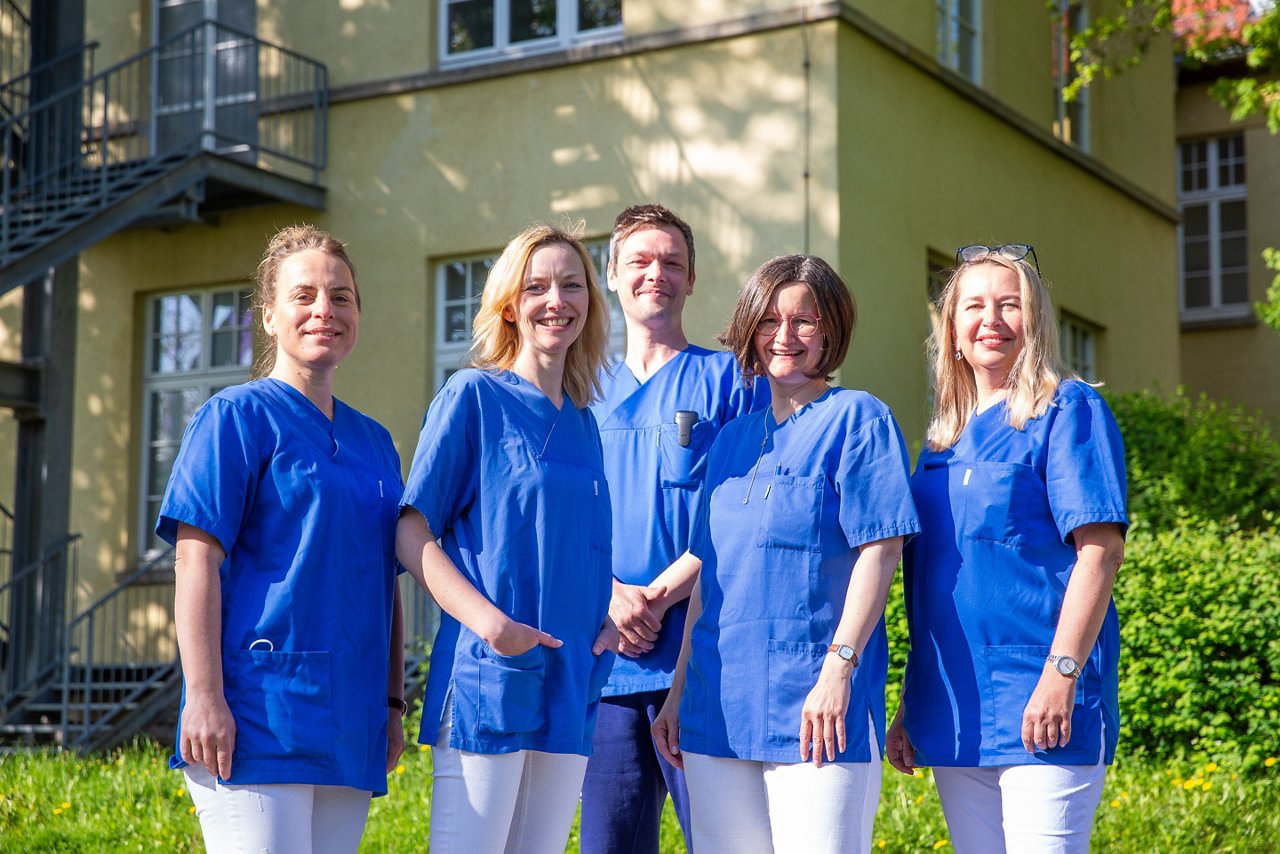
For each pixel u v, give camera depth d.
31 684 10.54
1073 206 13.46
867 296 10.25
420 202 11.47
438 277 11.50
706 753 3.53
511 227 11.12
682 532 4.21
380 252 11.58
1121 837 5.86
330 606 3.32
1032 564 3.47
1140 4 11.73
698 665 3.59
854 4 10.28
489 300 3.65
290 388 3.49
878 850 5.80
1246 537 9.50
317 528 3.33
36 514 10.95
